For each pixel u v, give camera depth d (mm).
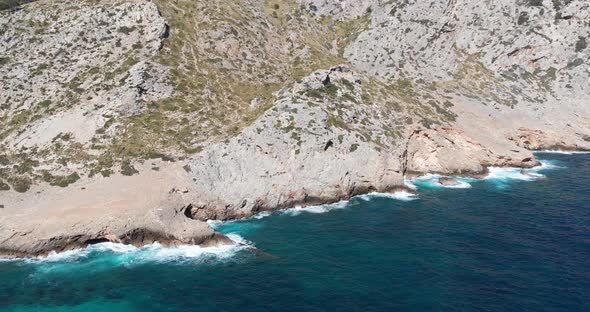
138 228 51969
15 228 50250
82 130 68188
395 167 71312
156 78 76500
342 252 48562
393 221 57719
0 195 56906
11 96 74250
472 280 41844
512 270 43594
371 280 42250
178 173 61219
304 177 66062
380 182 70062
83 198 56031
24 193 57875
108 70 77188
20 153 65062
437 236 52406
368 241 51344
